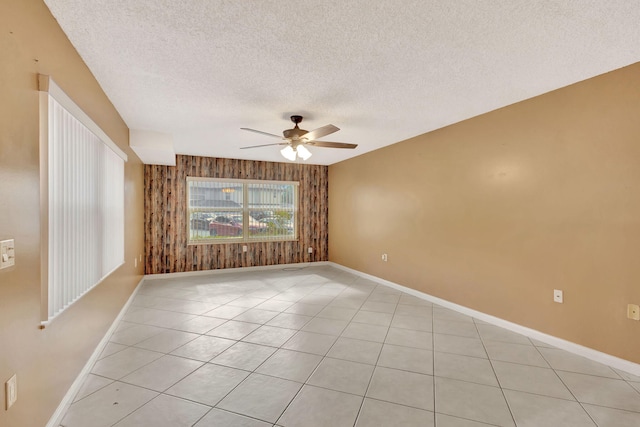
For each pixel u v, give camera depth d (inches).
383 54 87.4
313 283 211.9
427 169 171.3
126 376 92.3
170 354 106.5
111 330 122.7
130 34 76.6
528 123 121.2
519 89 112.3
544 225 116.4
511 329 128.3
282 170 265.7
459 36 78.6
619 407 78.2
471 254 145.9
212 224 242.4
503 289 131.6
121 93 112.6
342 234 260.2
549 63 93.0
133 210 174.7
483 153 139.6
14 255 53.0
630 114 94.1
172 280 219.6
